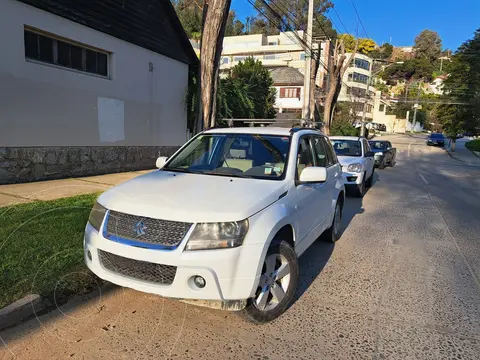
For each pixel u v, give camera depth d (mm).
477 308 3799
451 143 43125
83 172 10422
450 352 3018
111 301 3580
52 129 9398
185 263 2770
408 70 99250
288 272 3479
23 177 8766
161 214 2918
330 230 5762
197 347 2951
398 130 86125
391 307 3760
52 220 5328
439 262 5160
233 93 16297
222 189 3391
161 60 13297
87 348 2859
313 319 3467
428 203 9844
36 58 9008
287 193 3639
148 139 13000
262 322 3293
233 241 2850
